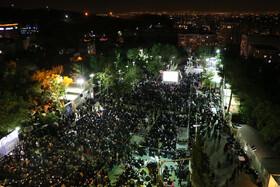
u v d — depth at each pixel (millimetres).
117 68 58688
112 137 31234
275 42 88938
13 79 33438
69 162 26266
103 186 23953
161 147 29953
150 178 25031
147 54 78625
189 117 35062
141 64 70688
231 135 31891
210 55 80375
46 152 27906
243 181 24984
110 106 43281
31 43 88438
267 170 23297
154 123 36938
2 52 66188
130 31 155500
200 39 138000
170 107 42094
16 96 30062
